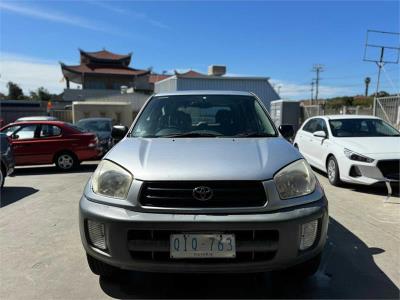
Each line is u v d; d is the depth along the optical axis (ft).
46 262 12.98
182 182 9.49
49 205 21.08
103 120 50.57
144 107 15.11
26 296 10.66
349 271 12.11
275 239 9.30
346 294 10.67
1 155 24.86
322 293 10.73
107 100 124.57
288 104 63.57
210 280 11.53
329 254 13.50
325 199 10.34
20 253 13.82
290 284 11.25
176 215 9.24
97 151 36.32
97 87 206.08
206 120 14.03
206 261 9.31
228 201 9.35
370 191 23.85
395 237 15.24
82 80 205.67
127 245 9.43
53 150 34.86
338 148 25.14
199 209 9.24
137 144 11.98
